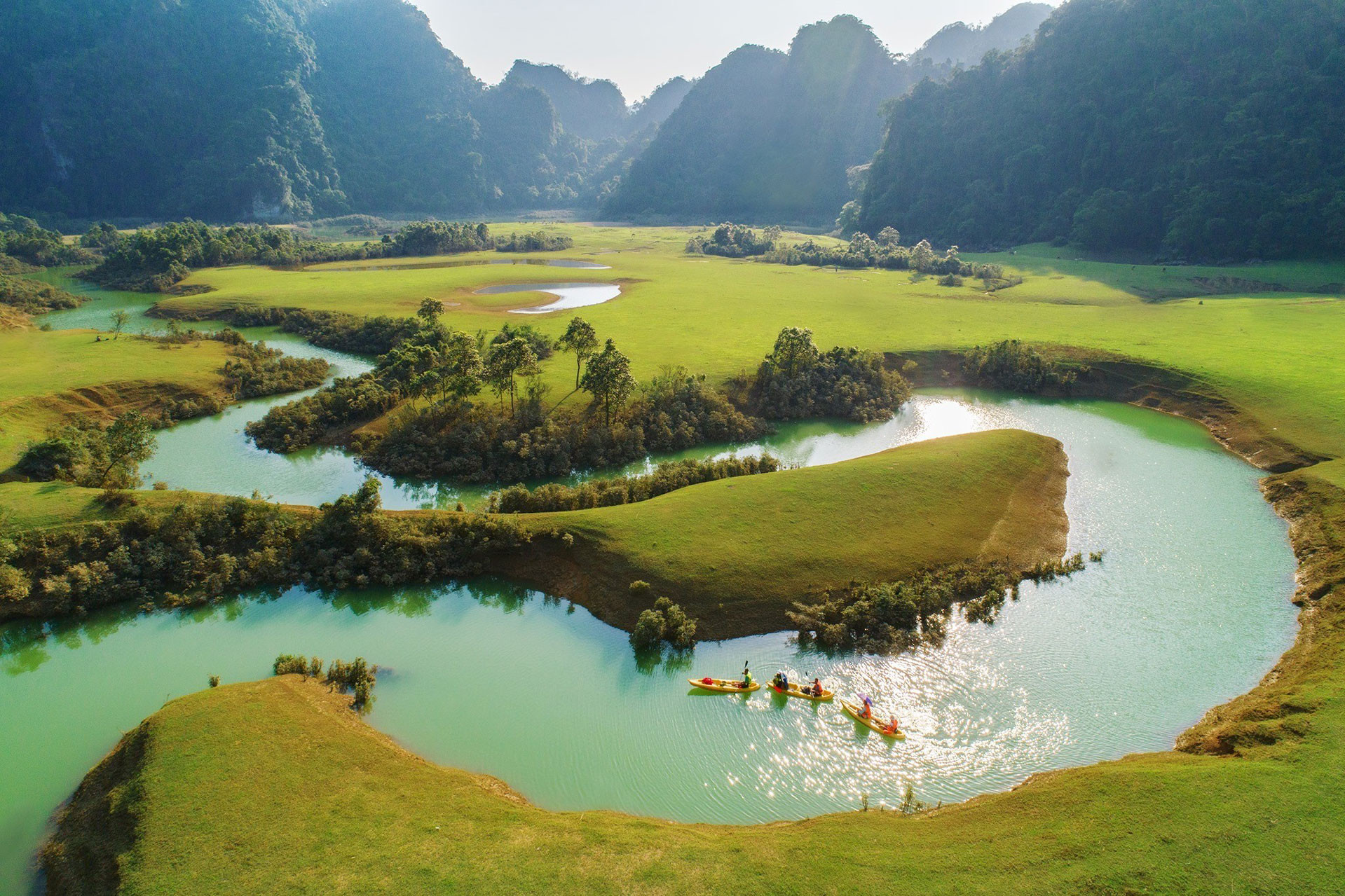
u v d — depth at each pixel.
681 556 45.41
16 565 43.47
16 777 31.67
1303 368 82.88
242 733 31.38
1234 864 24.39
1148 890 23.64
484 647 40.53
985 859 25.53
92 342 92.25
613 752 33.06
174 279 148.62
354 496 49.88
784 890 24.33
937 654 39.94
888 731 34.06
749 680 37.06
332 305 120.50
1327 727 30.89
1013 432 69.06
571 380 80.06
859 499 53.03
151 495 50.09
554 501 54.22
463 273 157.75
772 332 103.94
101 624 42.22
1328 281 135.38
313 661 37.81
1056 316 115.75
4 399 68.50
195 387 80.12
